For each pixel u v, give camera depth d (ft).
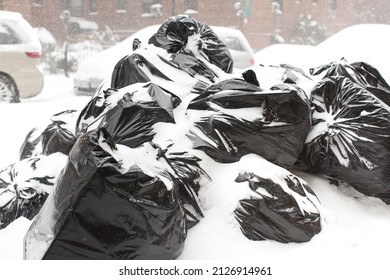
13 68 31.96
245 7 93.81
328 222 11.37
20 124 20.48
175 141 11.67
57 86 43.88
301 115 12.12
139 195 8.93
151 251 9.02
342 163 12.58
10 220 11.66
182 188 10.84
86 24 94.53
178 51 15.23
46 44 71.00
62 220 8.66
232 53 39.42
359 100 12.89
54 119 14.29
